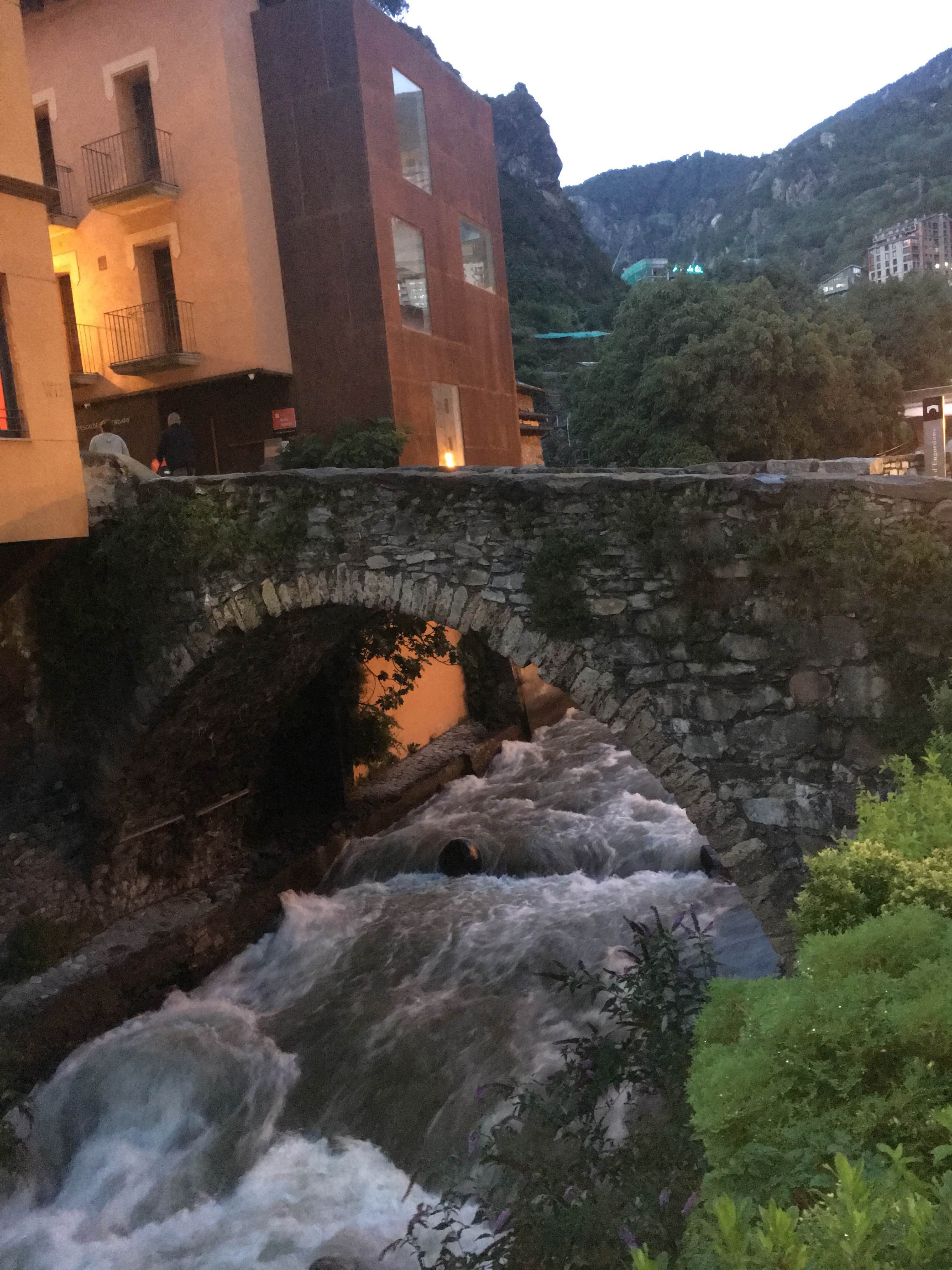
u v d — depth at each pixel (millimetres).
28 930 8953
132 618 8695
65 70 13055
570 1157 4266
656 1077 4500
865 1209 1318
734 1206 1401
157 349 13102
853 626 5734
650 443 21797
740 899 9094
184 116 12180
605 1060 4656
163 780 9930
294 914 10664
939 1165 1612
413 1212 6133
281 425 12836
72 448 8250
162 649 8633
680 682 6344
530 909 9891
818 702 5902
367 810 12617
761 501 5930
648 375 21922
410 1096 7168
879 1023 1800
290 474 7863
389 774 14023
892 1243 1310
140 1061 8102
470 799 13594
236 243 12094
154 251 13062
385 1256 5586
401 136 12914
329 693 12547
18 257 7816
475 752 15023
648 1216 3424
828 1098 1786
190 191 12297
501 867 11164
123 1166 7254
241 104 12039
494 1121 6582
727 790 6254
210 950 9922
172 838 10570
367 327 12273
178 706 9039
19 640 9078
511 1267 3727
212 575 8312
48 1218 6879
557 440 37031
